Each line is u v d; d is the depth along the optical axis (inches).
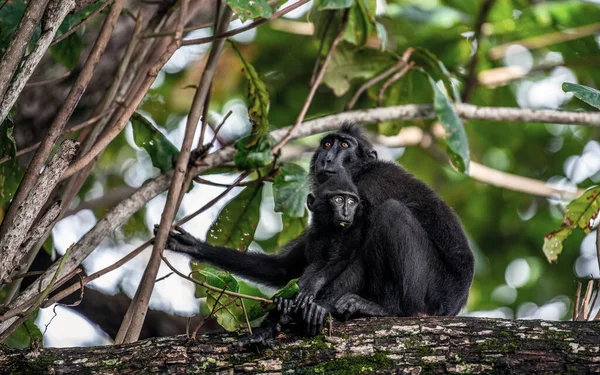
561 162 745.0
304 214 510.9
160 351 320.2
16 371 311.1
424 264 422.9
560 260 717.3
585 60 690.2
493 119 526.6
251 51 691.4
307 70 699.4
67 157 322.0
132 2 515.5
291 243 489.4
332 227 427.2
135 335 352.8
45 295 309.1
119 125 347.3
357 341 325.1
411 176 474.9
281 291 333.4
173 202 382.0
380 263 413.1
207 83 416.2
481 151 743.1
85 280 342.3
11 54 319.6
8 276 326.6
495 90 700.0
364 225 434.9
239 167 439.5
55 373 311.9
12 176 419.8
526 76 689.6
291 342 327.6
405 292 409.7
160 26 453.7
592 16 661.3
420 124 692.7
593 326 321.4
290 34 692.7
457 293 433.1
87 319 560.7
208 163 441.7
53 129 335.6
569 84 402.0
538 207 727.7
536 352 312.2
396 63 546.9
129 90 433.7
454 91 528.7
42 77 517.0
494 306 712.4
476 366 311.9
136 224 592.4
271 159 444.5
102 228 400.5
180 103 674.8
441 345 319.9
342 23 492.4
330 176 482.3
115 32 520.1
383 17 668.7
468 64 679.7
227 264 458.0
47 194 318.0
